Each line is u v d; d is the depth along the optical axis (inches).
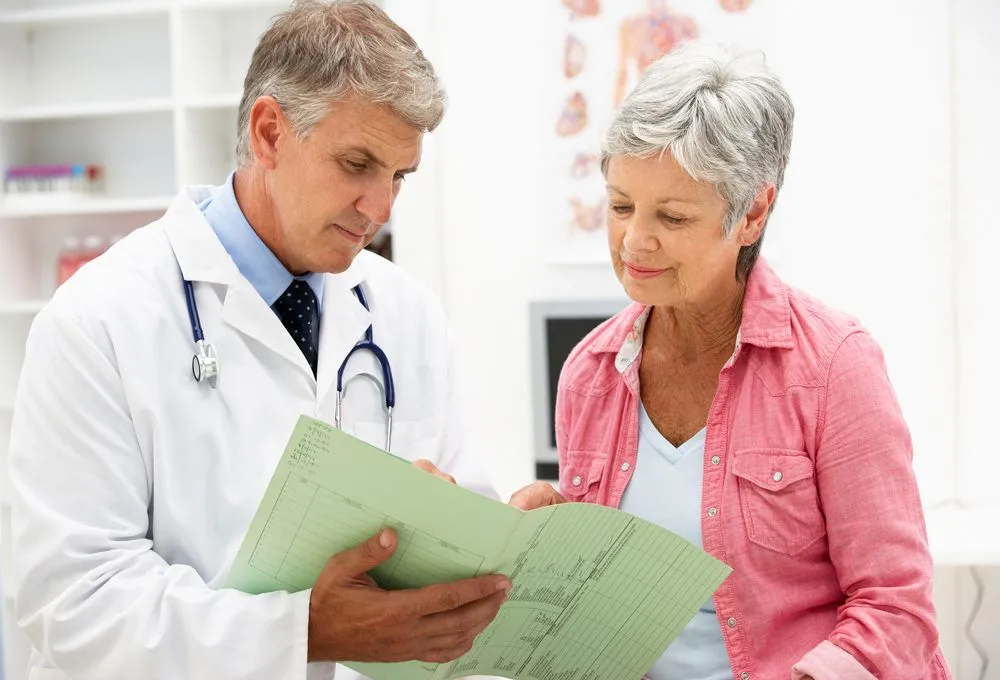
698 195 46.0
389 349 59.1
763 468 48.8
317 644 44.4
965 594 114.0
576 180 121.3
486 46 122.6
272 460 52.3
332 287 56.7
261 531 42.6
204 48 136.2
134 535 48.4
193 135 133.9
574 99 120.7
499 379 125.2
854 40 111.3
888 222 111.9
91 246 144.5
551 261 122.6
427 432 59.7
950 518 106.6
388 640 42.5
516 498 52.9
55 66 146.7
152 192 144.6
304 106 47.4
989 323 110.2
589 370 55.5
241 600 44.9
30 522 47.4
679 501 51.1
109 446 48.5
